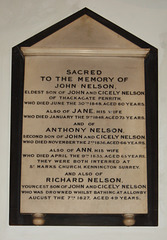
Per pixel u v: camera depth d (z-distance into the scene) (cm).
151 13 156
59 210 150
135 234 149
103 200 150
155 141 152
